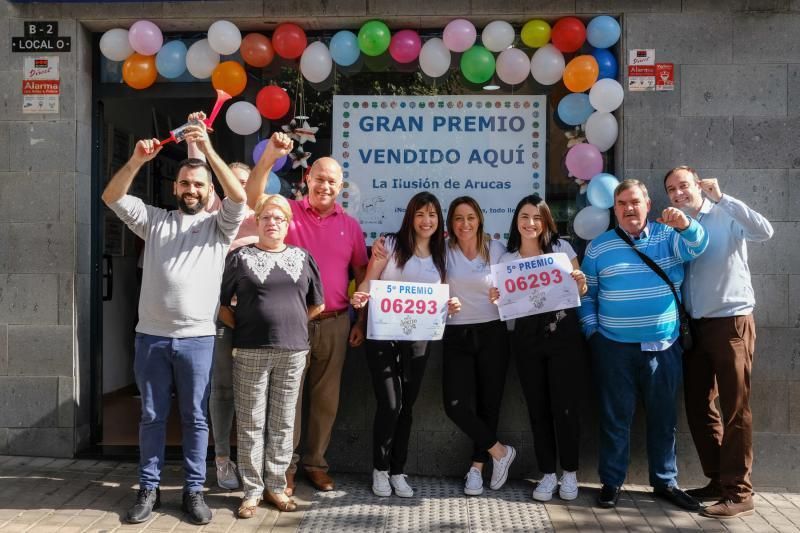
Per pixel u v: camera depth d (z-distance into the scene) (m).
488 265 4.46
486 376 4.48
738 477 4.22
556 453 4.75
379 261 4.41
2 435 4.96
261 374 4.02
